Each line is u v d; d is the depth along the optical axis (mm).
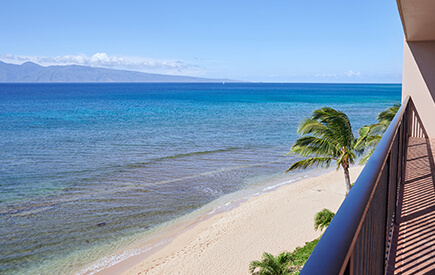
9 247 17625
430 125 7605
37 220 20984
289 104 103375
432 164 5316
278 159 34938
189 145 43188
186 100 124250
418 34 6898
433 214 3371
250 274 13344
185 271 14438
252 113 79375
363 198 1060
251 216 19875
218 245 16531
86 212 22109
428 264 2521
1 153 40375
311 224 17891
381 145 1926
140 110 88250
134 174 30547
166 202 23469
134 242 17984
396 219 3293
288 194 23391
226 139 46969
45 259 16484
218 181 27812
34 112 85188
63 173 31422
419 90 7625
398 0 4742
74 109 92312
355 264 1037
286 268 11586
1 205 23547
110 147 42812
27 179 29797
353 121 60594
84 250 17328
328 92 191500
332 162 33219
